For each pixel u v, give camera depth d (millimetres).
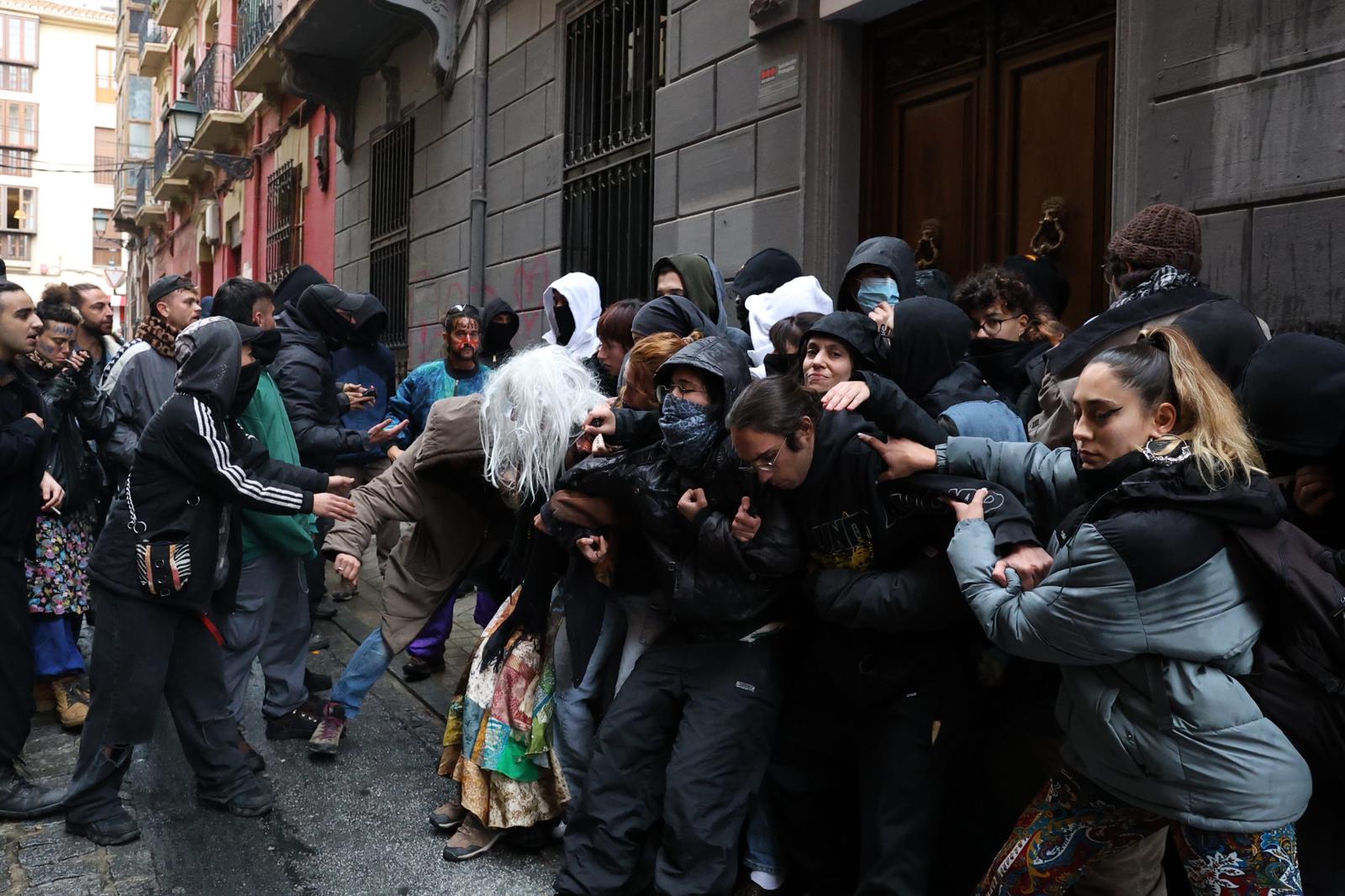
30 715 3553
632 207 7035
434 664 4844
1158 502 1931
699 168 6223
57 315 4430
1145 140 3814
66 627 4402
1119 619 1936
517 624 3188
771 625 2818
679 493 2766
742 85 5844
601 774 2848
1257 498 1916
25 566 3893
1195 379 2010
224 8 18578
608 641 3137
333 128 13164
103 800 3350
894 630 2479
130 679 3281
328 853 3242
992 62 4758
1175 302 2631
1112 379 2021
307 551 3879
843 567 2600
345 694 3916
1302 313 3326
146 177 28516
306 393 4633
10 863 3180
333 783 3760
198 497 3305
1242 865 1956
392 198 11109
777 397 2441
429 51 9953
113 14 45250
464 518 3668
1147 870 2473
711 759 2689
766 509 2623
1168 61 3729
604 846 2795
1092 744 2070
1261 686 1942
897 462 2445
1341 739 1907
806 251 5430
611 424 2904
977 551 2232
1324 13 3250
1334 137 3230
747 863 2889
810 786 2832
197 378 3275
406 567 3785
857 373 2580
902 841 2500
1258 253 3451
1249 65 3465
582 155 7641
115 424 4418
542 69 8078
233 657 3807
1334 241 3234
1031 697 2619
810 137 5402
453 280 9516
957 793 2801
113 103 45719
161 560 3225
